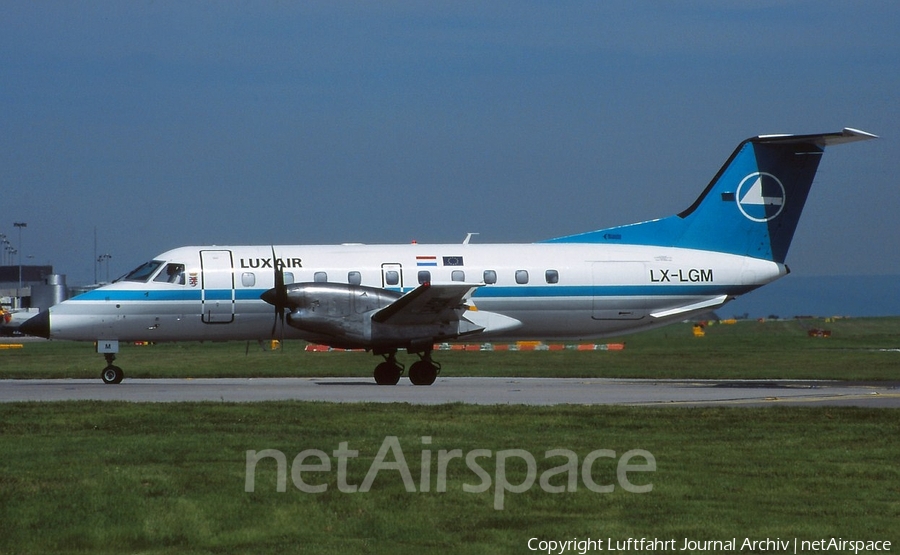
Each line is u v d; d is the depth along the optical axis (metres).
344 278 97.19
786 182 103.50
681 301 101.88
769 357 140.88
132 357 147.12
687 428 59.66
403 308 89.81
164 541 36.44
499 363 129.38
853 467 48.16
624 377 109.44
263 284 97.19
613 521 39.12
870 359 136.75
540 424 60.62
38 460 48.59
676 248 102.94
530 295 99.06
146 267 97.94
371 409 67.19
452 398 78.38
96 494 41.88
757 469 47.78
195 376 111.38
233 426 59.19
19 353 163.38
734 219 103.38
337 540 36.59
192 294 96.25
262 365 127.25
